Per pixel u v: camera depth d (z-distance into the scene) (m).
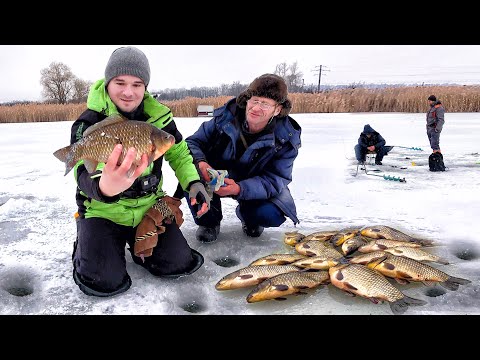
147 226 1.56
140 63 1.45
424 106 16.64
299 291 1.50
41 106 17.78
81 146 1.26
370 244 1.87
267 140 1.95
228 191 1.92
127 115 1.53
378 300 1.42
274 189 2.00
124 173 1.19
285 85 1.88
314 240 1.92
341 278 1.50
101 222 1.53
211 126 2.07
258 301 1.48
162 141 1.27
